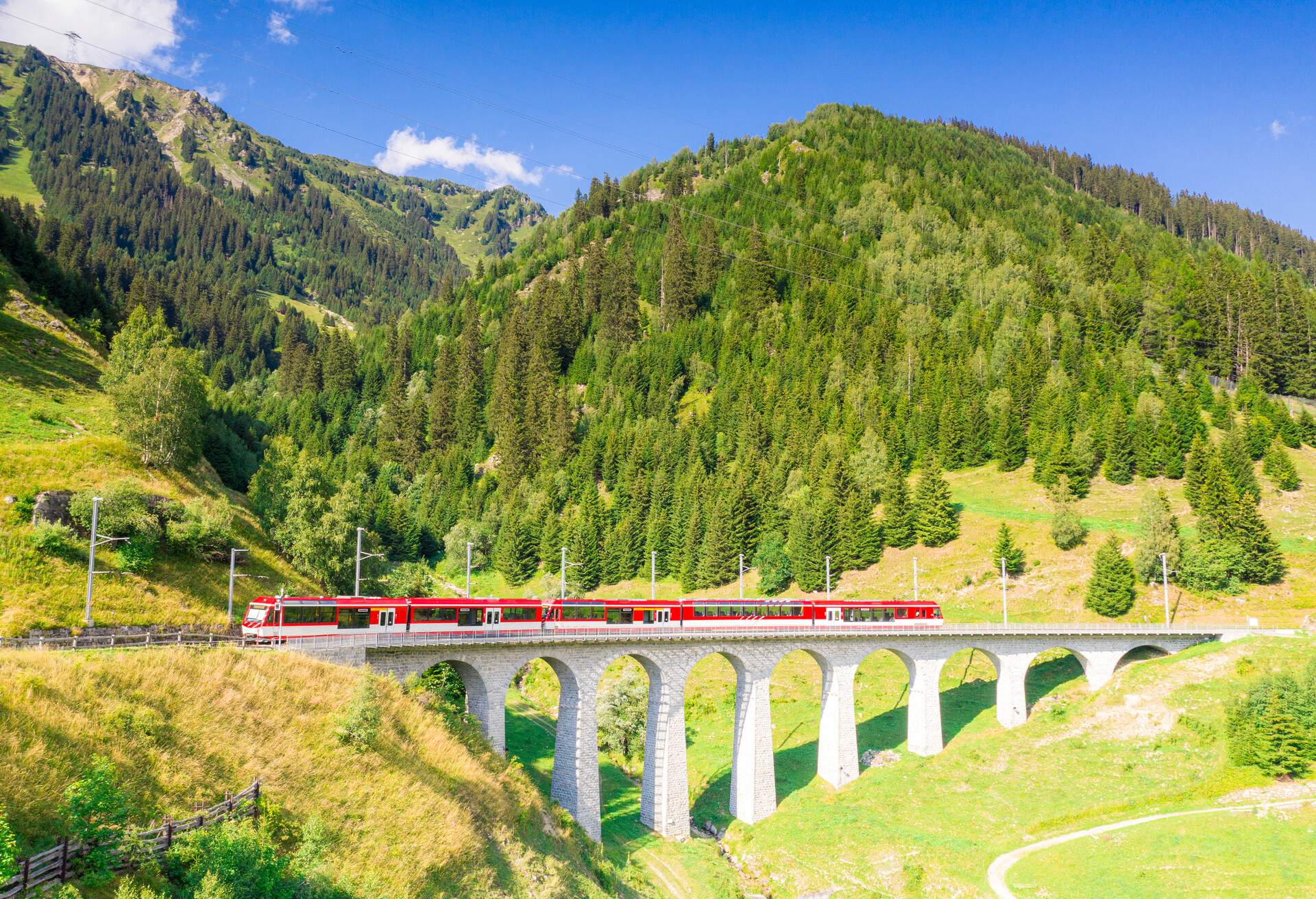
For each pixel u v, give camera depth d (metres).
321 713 48.09
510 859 47.94
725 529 137.00
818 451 153.62
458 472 177.75
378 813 43.81
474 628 61.41
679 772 71.56
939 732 85.56
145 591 68.31
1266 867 56.16
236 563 81.38
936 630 84.06
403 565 133.50
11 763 33.19
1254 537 112.81
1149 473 146.50
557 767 66.31
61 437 83.31
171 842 33.50
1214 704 79.38
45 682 38.50
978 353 178.88
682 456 165.50
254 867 33.19
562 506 163.75
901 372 183.50
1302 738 68.12
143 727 39.66
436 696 59.28
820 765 82.25
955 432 162.25
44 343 107.94
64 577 64.25
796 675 109.56
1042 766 77.75
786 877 65.75
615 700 92.81
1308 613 101.31
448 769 51.03
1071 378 172.88
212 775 40.00
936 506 133.12
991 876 61.81
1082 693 90.19
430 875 42.31
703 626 75.44
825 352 193.12
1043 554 125.56
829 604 83.44
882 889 62.59
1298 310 195.12
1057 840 66.12
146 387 88.50
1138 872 58.22
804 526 131.75
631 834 69.56
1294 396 181.50
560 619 67.81
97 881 29.53
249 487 108.25
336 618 57.72
